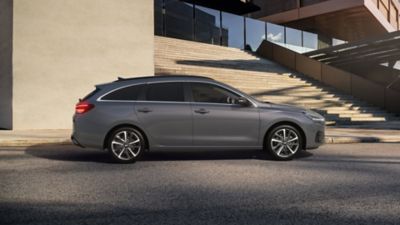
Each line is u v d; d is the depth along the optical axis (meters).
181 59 20.59
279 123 7.75
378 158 8.10
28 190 5.35
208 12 26.50
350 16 31.33
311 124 7.75
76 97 14.02
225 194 5.14
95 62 14.33
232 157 8.16
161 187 5.53
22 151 9.05
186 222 4.04
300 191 5.29
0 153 8.72
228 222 4.04
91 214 4.31
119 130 7.34
